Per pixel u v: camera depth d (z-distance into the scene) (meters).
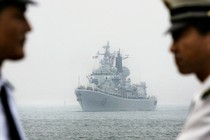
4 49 6.07
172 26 6.08
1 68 6.28
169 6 6.10
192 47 5.97
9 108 6.02
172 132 150.25
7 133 5.91
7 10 6.02
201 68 6.03
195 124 5.56
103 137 135.00
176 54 6.18
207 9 5.95
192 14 5.93
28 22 6.28
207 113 5.48
